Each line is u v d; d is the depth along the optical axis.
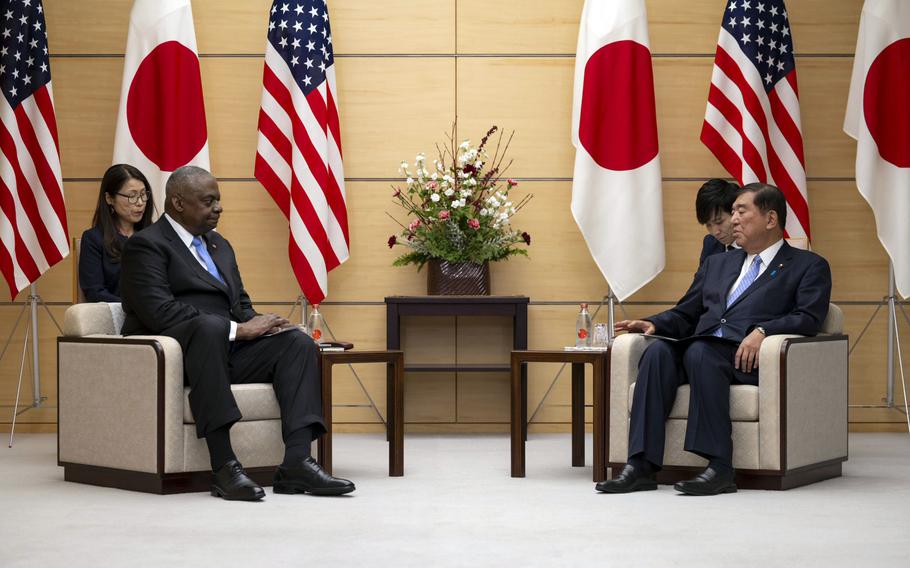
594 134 5.95
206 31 6.21
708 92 6.24
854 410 6.26
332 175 6.00
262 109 5.98
